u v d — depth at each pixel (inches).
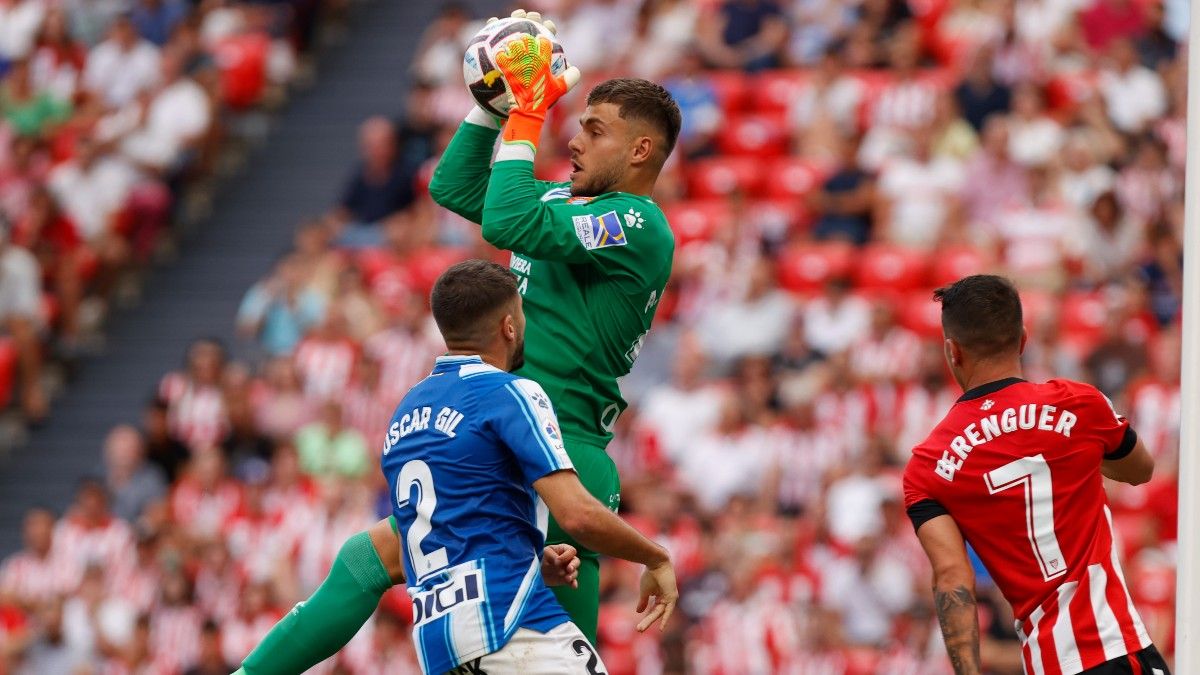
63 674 1817.2
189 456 1942.7
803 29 2311.8
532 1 2460.6
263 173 2436.0
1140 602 1491.1
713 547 1615.4
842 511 1594.5
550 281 680.4
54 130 2456.9
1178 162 1977.1
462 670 601.0
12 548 2105.1
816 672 1503.4
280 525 1800.0
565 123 2240.4
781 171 2121.1
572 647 608.7
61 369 2228.1
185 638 1761.8
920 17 2257.6
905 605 1507.1
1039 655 635.5
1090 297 1819.6
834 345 1817.2
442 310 634.8
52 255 2263.8
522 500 616.1
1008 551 643.5
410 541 615.2
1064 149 1958.7
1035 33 2126.0
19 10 2600.9
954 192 1982.0
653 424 1777.8
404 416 627.5
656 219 682.8
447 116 2310.5
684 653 1544.0
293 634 681.6
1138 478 671.1
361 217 2213.3
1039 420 645.3
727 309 1882.4
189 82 2422.5
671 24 2337.6
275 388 1947.6
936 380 1691.7
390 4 2662.4
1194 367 611.8
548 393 673.0
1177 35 2143.2
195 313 2265.0
